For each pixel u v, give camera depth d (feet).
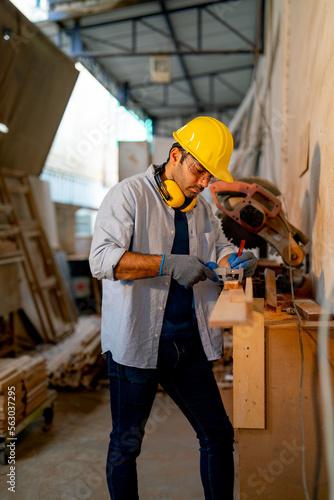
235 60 32.42
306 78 8.70
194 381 5.22
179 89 39.63
